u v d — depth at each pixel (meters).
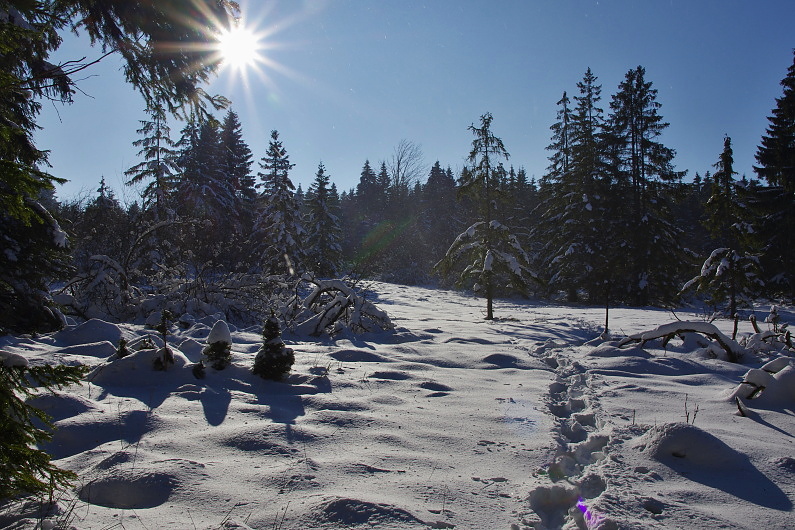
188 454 3.69
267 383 6.02
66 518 2.69
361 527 2.67
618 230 30.95
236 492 3.08
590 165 32.59
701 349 8.66
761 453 4.05
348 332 10.83
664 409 5.43
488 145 22.28
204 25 5.54
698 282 24.30
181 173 29.25
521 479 3.54
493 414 5.07
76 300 11.59
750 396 5.72
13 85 3.37
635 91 32.06
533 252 40.31
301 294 16.25
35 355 6.71
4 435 2.47
